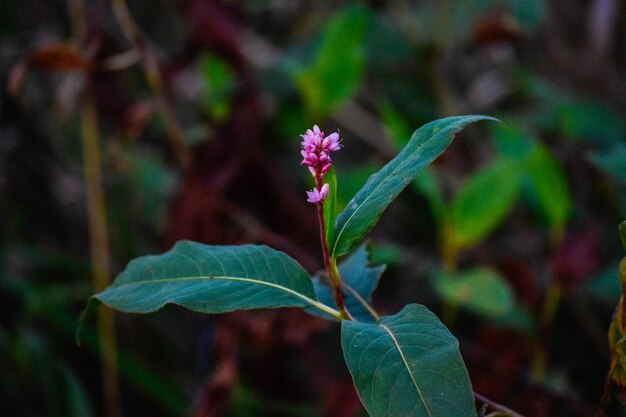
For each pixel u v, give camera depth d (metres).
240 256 0.55
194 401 1.07
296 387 1.03
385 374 0.50
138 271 0.56
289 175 1.23
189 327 1.18
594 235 0.89
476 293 0.82
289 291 0.54
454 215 0.88
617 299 0.87
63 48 0.94
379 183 0.54
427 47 1.21
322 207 0.53
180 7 1.04
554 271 0.88
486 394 0.84
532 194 0.97
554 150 1.19
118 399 1.17
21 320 1.15
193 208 0.98
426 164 0.53
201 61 1.09
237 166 0.99
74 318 1.12
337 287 0.54
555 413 0.99
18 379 1.10
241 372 1.08
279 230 1.01
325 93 1.01
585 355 1.11
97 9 0.99
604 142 1.04
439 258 1.16
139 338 1.21
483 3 1.22
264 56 1.17
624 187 1.02
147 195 1.23
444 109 1.23
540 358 0.90
